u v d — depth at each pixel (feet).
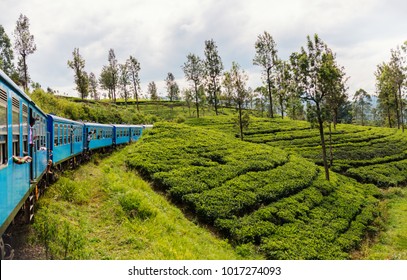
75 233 39.83
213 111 316.40
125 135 145.69
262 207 74.90
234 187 80.33
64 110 145.69
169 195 75.77
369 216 81.41
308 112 100.17
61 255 35.22
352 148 148.15
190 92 287.07
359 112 366.02
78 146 83.71
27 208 38.65
